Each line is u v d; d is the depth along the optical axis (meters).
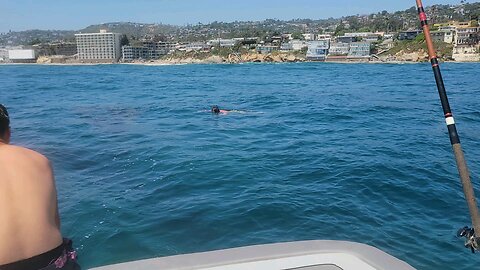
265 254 2.48
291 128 14.77
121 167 9.14
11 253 1.98
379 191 7.59
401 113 18.67
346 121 16.44
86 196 7.25
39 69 94.25
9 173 2.10
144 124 15.64
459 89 30.39
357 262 2.41
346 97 26.12
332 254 2.48
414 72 57.25
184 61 139.12
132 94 28.98
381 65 85.75
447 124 2.83
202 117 17.67
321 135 13.27
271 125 15.46
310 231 5.95
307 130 14.31
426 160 9.82
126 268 2.33
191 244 5.57
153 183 7.97
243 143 11.83
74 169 9.00
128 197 7.21
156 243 5.58
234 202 6.93
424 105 21.50
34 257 2.04
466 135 13.06
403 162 9.59
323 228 6.04
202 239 5.70
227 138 12.64
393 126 15.12
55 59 156.25
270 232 5.91
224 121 16.56
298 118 17.38
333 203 6.94
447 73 52.41
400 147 11.33
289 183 7.98
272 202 6.91
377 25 177.25
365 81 41.06
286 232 5.91
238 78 49.81
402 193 7.51
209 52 142.62
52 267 2.09
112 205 6.83
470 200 2.65
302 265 2.39
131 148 10.98
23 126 15.09
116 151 10.64
